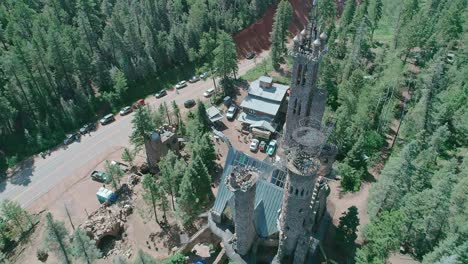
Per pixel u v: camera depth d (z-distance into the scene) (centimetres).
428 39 12462
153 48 13238
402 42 12281
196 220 8125
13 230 8400
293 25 16075
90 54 12800
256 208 6581
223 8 15038
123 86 12175
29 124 11212
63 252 6456
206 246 7638
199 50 13938
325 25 14150
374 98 9538
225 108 11588
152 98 12612
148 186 7594
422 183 7538
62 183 9650
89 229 7994
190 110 11694
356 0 16175
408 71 12212
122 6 14012
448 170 7788
